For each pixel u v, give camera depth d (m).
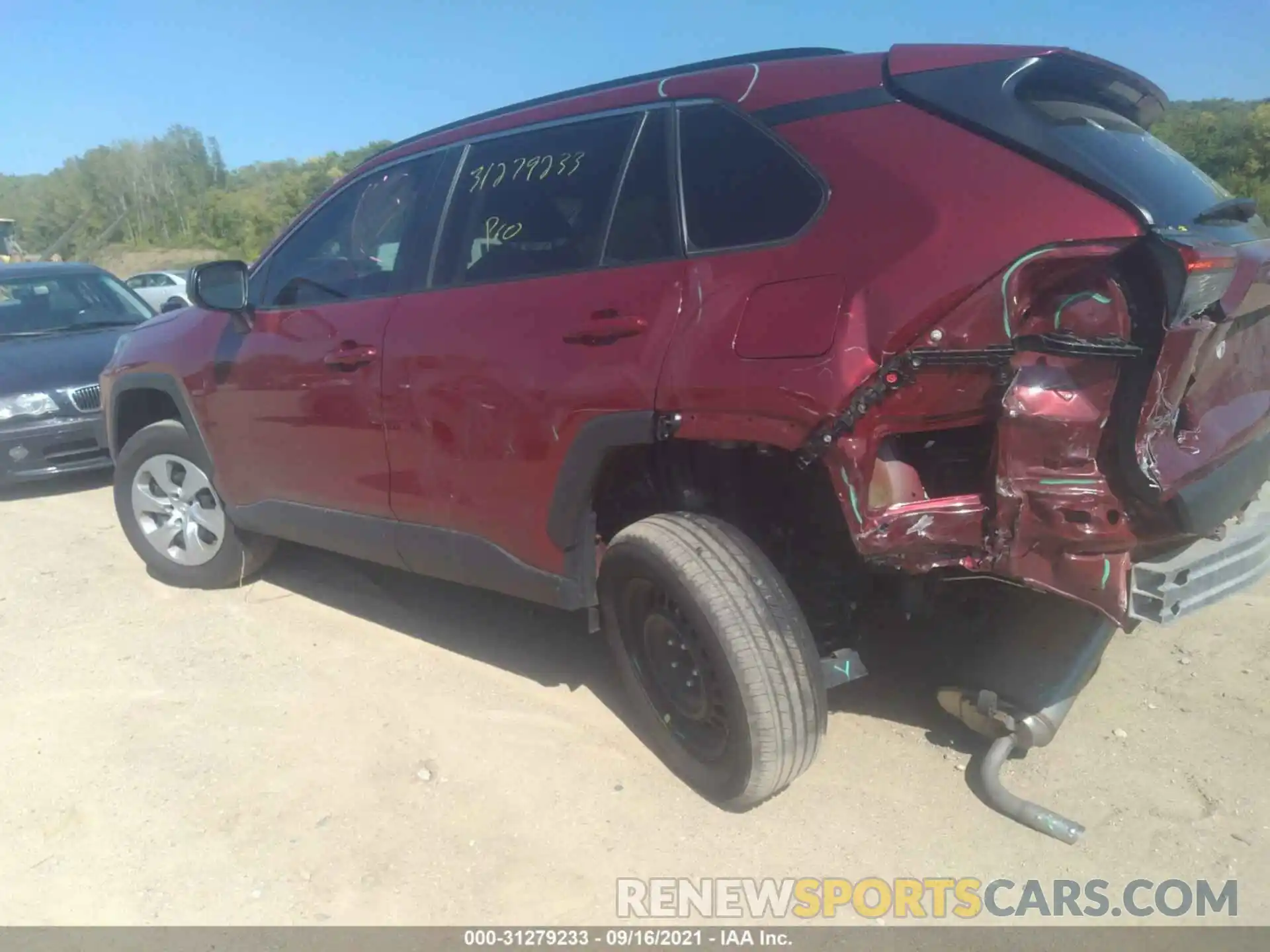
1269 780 2.98
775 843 2.78
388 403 3.48
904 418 2.35
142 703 3.66
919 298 2.29
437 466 3.37
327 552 5.15
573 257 3.07
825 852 2.74
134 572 5.02
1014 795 2.93
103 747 3.37
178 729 3.47
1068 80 2.68
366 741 3.36
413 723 3.47
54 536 5.70
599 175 3.09
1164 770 3.05
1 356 6.76
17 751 3.36
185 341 4.38
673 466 3.05
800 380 2.41
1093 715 3.37
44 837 2.92
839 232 2.49
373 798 3.04
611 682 3.72
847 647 2.98
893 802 2.94
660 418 2.72
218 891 2.67
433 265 3.47
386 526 3.67
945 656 3.52
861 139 2.56
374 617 4.36
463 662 3.92
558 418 2.97
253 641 4.16
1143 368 2.21
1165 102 3.01
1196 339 2.27
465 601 4.51
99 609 4.54
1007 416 2.27
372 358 3.53
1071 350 2.22
